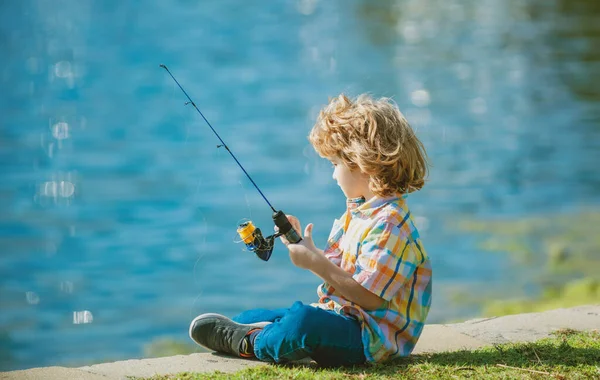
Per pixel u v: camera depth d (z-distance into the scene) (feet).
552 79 71.31
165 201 41.39
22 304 29.30
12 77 72.95
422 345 13.24
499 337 13.70
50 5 107.34
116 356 25.30
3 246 35.27
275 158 48.67
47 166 47.93
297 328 11.42
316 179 44.11
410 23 98.89
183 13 105.29
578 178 44.29
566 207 39.34
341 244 12.16
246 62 80.38
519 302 27.45
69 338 26.50
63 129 56.65
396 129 11.75
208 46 87.61
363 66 78.33
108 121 59.26
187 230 36.94
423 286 11.92
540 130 55.31
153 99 66.28
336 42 89.20
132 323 27.63
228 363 12.14
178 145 52.47
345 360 11.52
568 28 93.20
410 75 74.49
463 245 34.30
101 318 28.02
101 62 79.77
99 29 95.09
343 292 11.38
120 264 33.14
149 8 107.65
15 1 108.58
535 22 96.94
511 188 42.55
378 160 11.52
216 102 64.90
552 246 33.55
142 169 47.32
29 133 55.52
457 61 79.56
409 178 11.78
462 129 56.13
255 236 11.68
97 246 35.32
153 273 31.91
